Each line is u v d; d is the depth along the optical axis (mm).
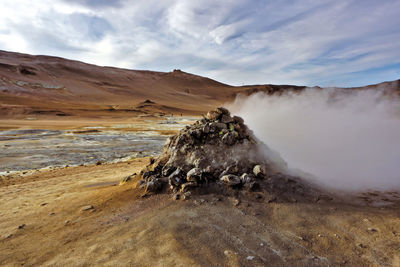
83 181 7438
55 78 104250
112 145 19500
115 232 3490
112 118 53375
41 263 2805
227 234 3258
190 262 2646
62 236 3479
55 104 64750
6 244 3297
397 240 3002
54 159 13969
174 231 3373
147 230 3467
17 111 46000
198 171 5012
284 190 4621
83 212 4348
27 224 3957
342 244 2979
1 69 91625
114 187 5707
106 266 2656
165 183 5043
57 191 6219
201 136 5918
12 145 18156
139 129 33688
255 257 2729
